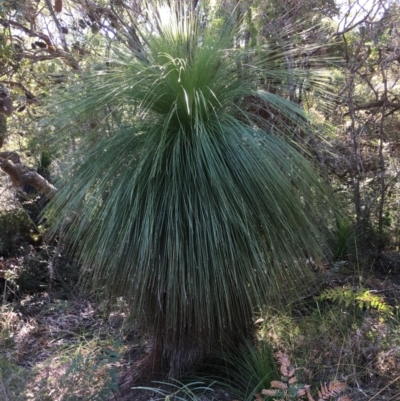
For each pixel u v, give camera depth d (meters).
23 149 3.85
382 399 2.13
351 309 2.86
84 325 3.54
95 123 2.42
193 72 2.23
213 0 3.22
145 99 2.25
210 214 2.07
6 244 4.64
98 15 3.91
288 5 3.56
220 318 2.14
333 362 2.38
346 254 3.79
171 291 2.12
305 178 2.24
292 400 1.92
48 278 4.31
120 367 2.72
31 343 3.36
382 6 3.85
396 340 2.43
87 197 2.26
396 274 3.95
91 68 2.45
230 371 2.42
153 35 2.37
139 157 2.22
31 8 3.73
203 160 2.09
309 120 2.35
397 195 4.60
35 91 4.15
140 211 2.15
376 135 4.44
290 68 2.63
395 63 4.45
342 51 4.00
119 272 2.21
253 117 2.43
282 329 2.68
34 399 2.16
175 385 2.32
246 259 2.12
